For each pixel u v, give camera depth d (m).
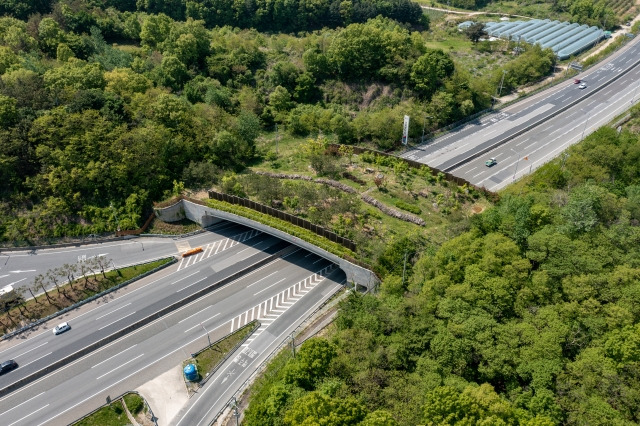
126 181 114.88
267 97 163.88
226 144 127.69
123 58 153.75
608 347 67.75
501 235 87.00
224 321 94.31
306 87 164.12
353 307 83.69
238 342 90.00
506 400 63.06
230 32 192.12
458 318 72.75
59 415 77.06
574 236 86.19
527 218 90.06
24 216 108.50
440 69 159.88
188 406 79.12
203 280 102.38
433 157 135.62
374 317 77.75
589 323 71.06
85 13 171.75
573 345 70.25
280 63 166.00
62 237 109.00
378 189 115.88
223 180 116.19
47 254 105.94
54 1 180.25
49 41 154.38
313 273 106.25
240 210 109.19
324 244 99.12
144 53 167.38
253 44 174.88
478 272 78.88
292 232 102.06
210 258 108.69
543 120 154.50
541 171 119.62
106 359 86.25
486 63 187.12
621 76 183.50
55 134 112.12
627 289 74.38
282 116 156.50
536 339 68.38
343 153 130.00
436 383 64.19
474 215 96.00
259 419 65.94
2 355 85.62
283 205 111.31
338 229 102.31
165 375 83.88
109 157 113.56
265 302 98.75
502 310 74.88
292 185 116.06
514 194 108.56
